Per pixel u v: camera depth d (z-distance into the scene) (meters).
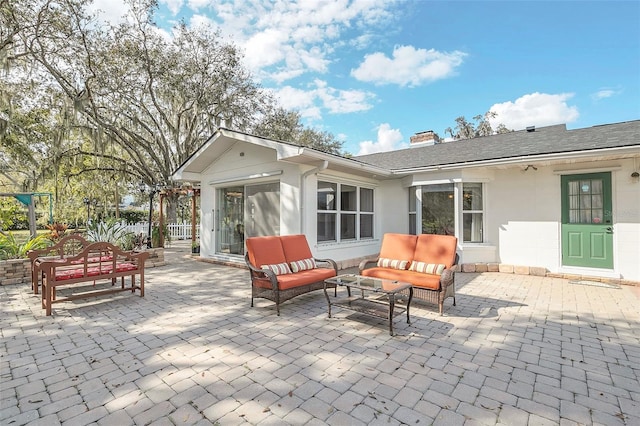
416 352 3.31
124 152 18.09
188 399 2.45
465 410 2.32
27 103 13.84
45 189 16.17
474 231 8.32
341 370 2.92
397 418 2.22
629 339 3.66
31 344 3.46
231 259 9.01
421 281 4.69
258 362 3.07
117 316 4.43
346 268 8.58
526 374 2.85
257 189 8.58
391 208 10.08
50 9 11.91
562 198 7.33
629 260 6.54
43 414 2.25
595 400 2.46
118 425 2.14
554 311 4.73
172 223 17.61
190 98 15.98
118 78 14.14
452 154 9.30
